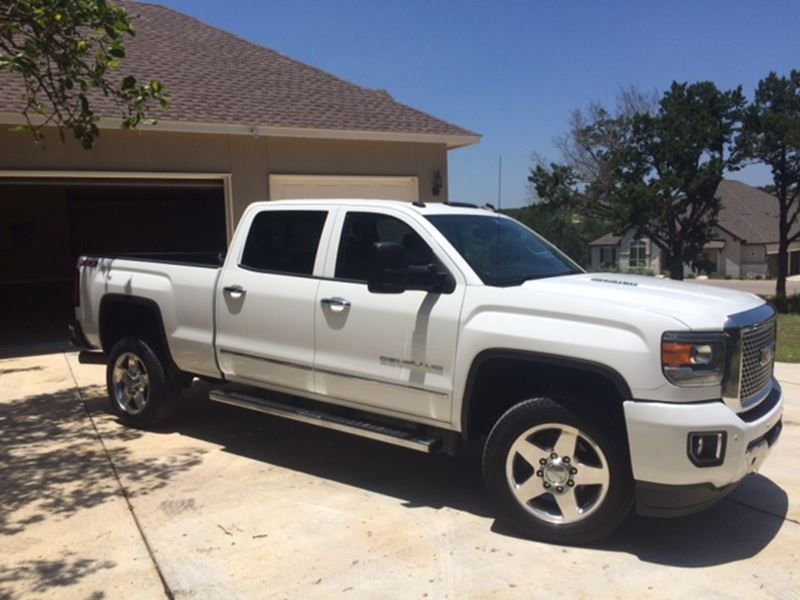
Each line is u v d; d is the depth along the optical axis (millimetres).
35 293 19219
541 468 4199
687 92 25094
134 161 10766
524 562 3990
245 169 11727
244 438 6312
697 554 4066
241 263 5742
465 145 14023
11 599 3652
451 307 4504
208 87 12547
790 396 7730
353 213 5234
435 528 4445
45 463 5660
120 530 4438
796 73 24688
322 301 5109
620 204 26297
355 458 5785
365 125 12773
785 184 26750
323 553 4117
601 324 4000
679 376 3773
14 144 9859
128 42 13273
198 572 3916
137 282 6418
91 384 8445
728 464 3803
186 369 6184
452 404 4520
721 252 53375
